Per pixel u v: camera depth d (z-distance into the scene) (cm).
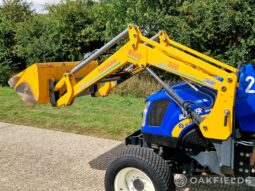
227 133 367
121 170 404
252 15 901
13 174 533
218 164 395
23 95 502
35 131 746
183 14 1008
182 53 401
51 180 512
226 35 960
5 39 1401
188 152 413
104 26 1227
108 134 717
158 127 417
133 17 1033
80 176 524
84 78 471
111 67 443
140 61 417
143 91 1075
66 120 821
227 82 362
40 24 1347
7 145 662
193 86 416
